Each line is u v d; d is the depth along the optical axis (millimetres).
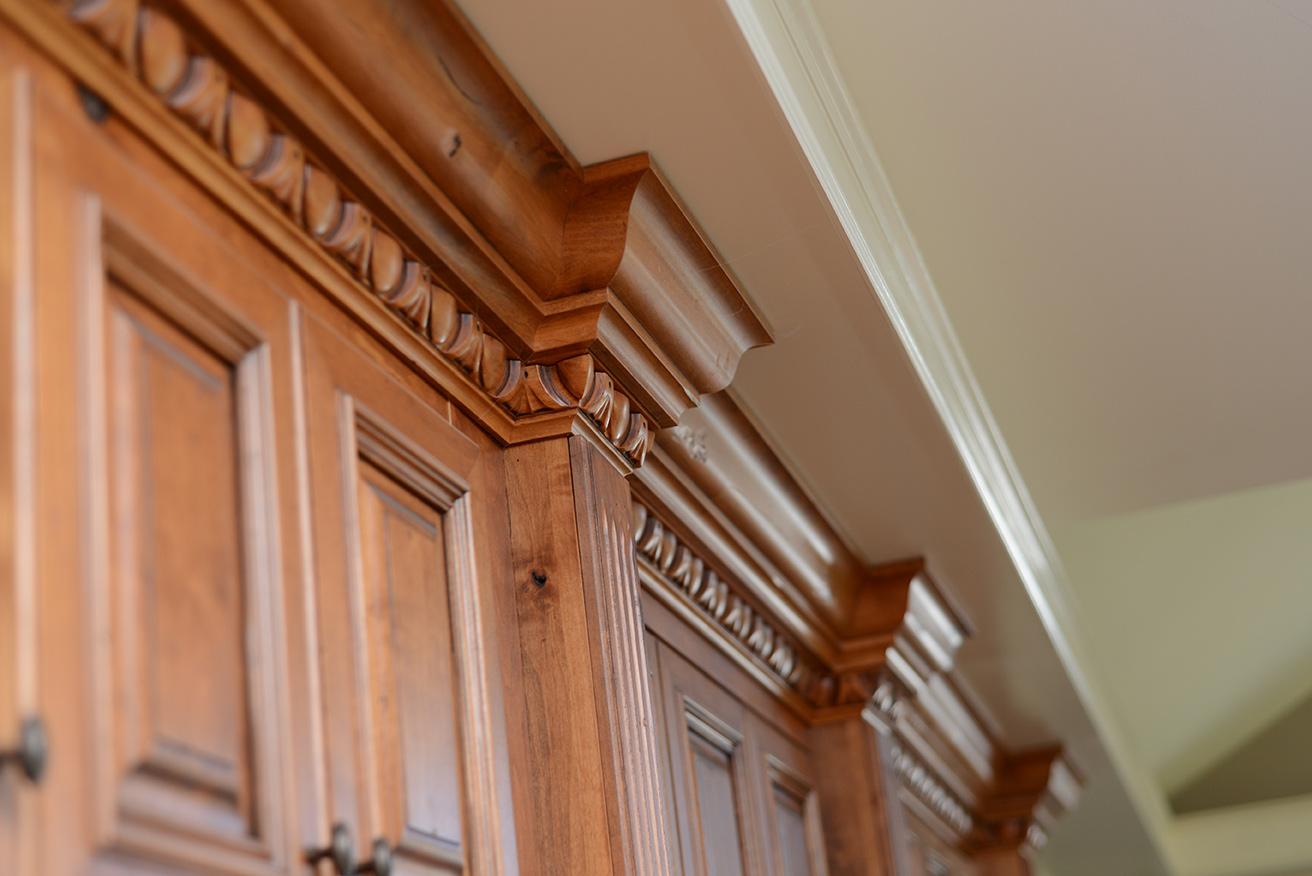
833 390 2564
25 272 992
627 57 1669
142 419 1103
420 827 1428
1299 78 2311
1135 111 2375
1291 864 7840
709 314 2055
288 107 1332
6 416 949
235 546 1200
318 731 1248
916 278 2523
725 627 2770
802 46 1916
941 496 2994
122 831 978
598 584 1790
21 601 927
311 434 1348
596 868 1690
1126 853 6531
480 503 1734
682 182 1914
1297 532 5082
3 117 1011
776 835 2785
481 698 1615
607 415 1885
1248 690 7094
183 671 1087
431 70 1519
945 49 2219
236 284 1271
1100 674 5109
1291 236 2674
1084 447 3363
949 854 4547
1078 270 2744
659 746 2328
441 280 1654
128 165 1146
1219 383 3125
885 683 3357
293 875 1168
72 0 1081
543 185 1774
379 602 1432
